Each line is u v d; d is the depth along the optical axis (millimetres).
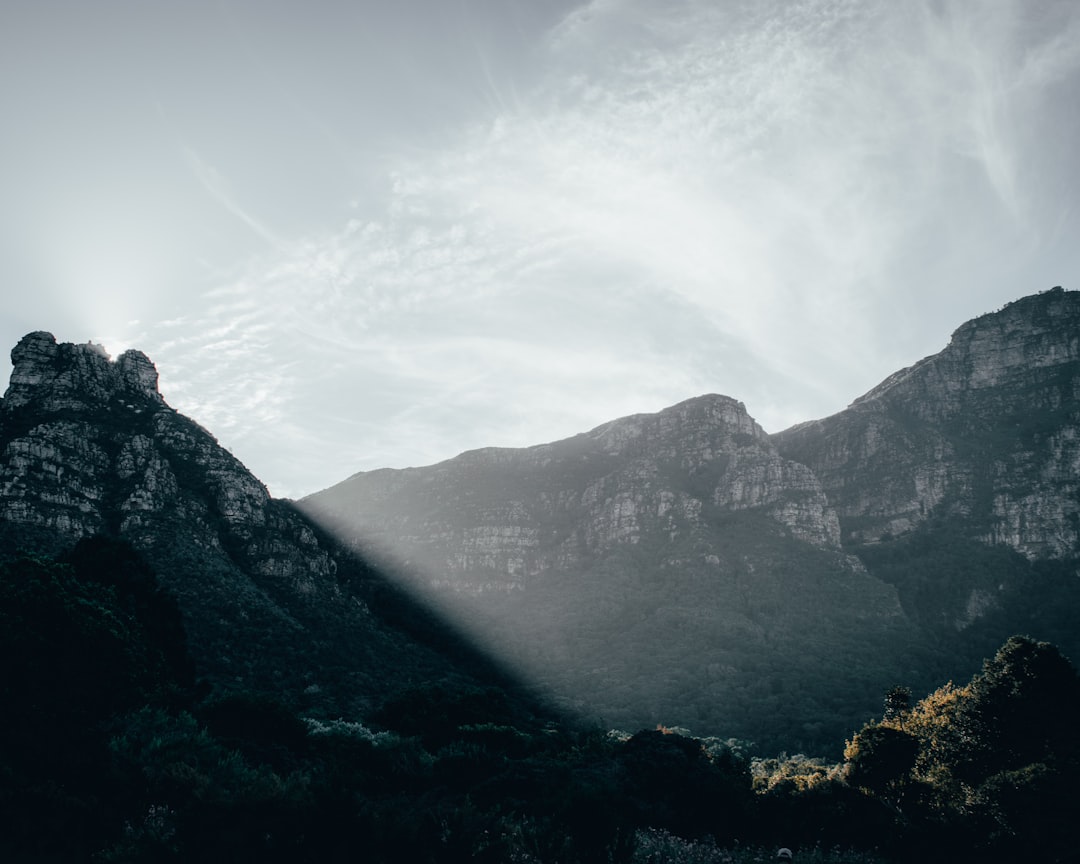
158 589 68625
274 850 20547
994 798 42094
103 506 111688
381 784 45781
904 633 180750
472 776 48406
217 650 91938
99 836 23141
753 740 128750
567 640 190125
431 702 84062
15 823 22375
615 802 27359
